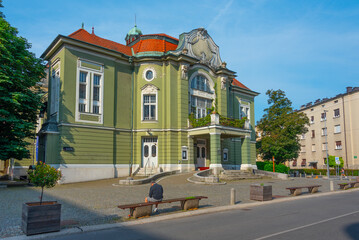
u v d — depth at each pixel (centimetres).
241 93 3631
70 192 1602
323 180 3044
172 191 1677
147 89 2633
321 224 897
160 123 2616
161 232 809
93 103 2370
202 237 747
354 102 4762
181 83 2673
